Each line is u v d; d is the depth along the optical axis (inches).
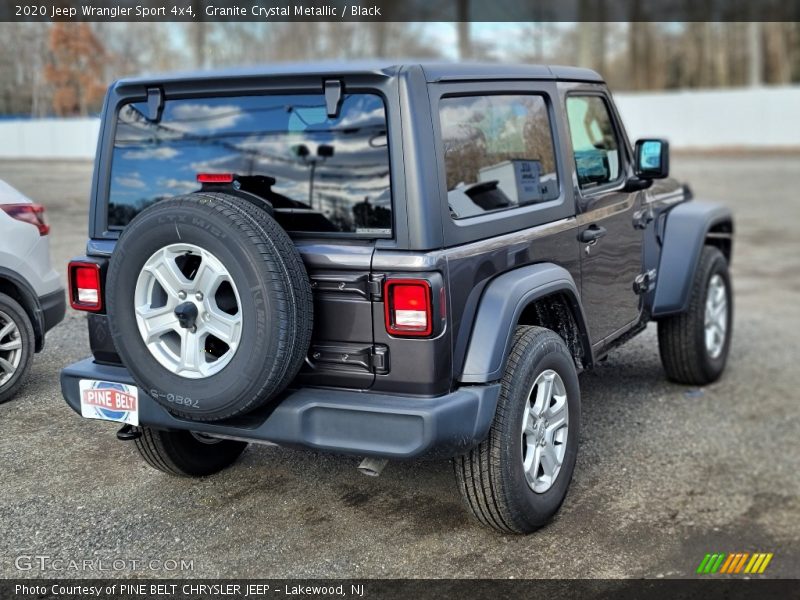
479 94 138.8
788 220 580.7
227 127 158.7
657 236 208.2
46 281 192.7
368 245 123.0
